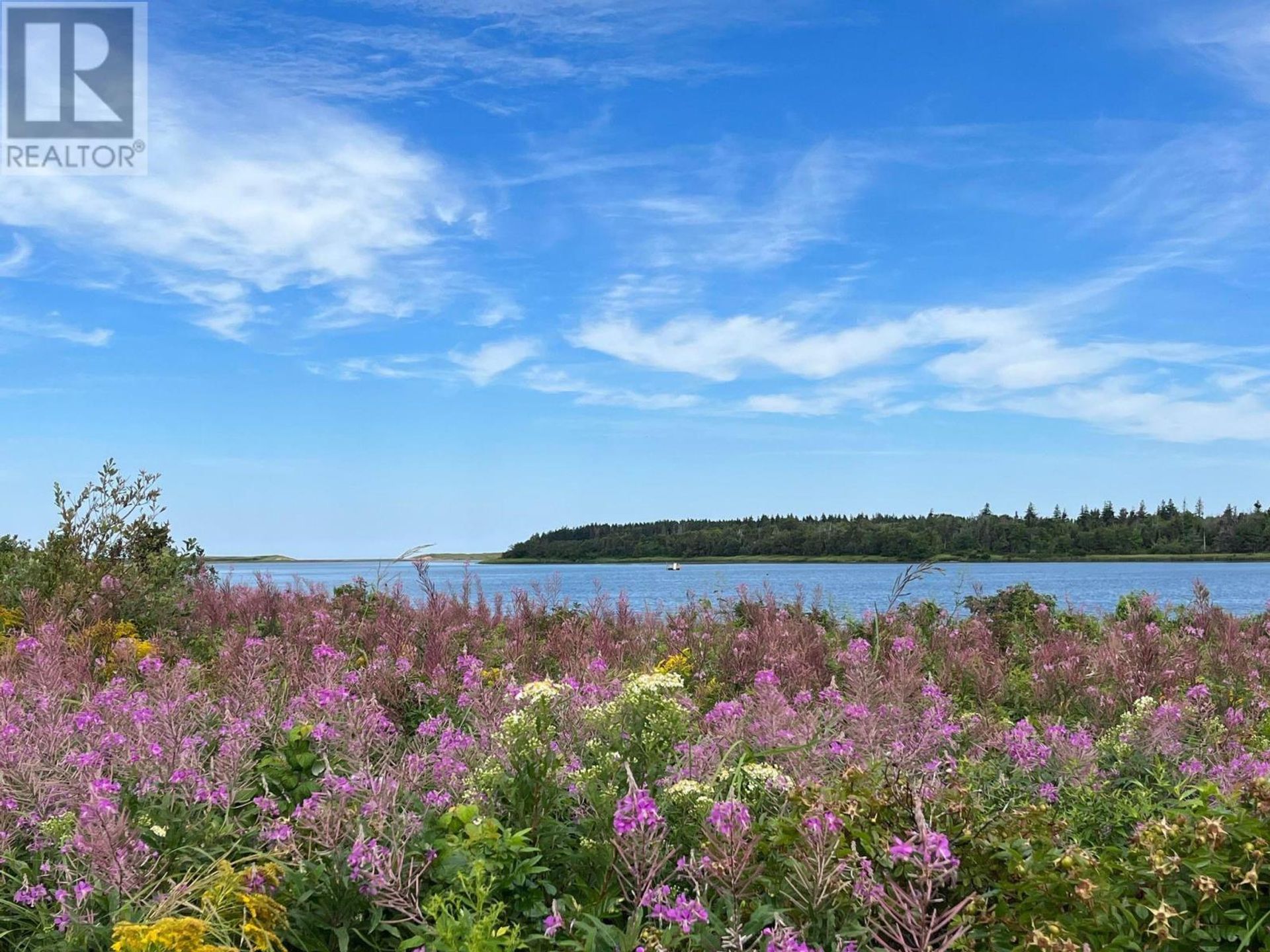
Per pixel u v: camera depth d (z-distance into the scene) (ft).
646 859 11.07
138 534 41.91
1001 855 10.51
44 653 24.94
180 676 20.56
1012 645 35.37
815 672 28.19
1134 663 26.78
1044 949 9.41
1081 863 10.68
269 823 13.09
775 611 39.91
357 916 10.96
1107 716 23.41
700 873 10.95
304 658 28.81
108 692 19.75
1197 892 10.65
